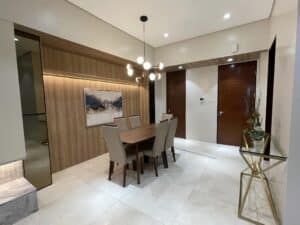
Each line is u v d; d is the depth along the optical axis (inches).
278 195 72.7
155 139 109.9
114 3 106.1
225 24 137.7
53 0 96.0
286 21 69.6
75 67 133.4
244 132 87.7
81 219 73.9
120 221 72.3
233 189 95.7
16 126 81.9
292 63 57.6
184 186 100.0
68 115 130.8
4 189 79.6
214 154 154.9
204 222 70.9
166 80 223.0
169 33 154.3
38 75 95.5
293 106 56.3
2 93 76.9
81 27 112.7
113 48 139.0
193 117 203.8
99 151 158.1
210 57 157.1
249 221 70.9
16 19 80.6
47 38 100.4
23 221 73.4
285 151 64.4
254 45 135.4
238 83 171.9
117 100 176.7
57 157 123.6
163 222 71.4
